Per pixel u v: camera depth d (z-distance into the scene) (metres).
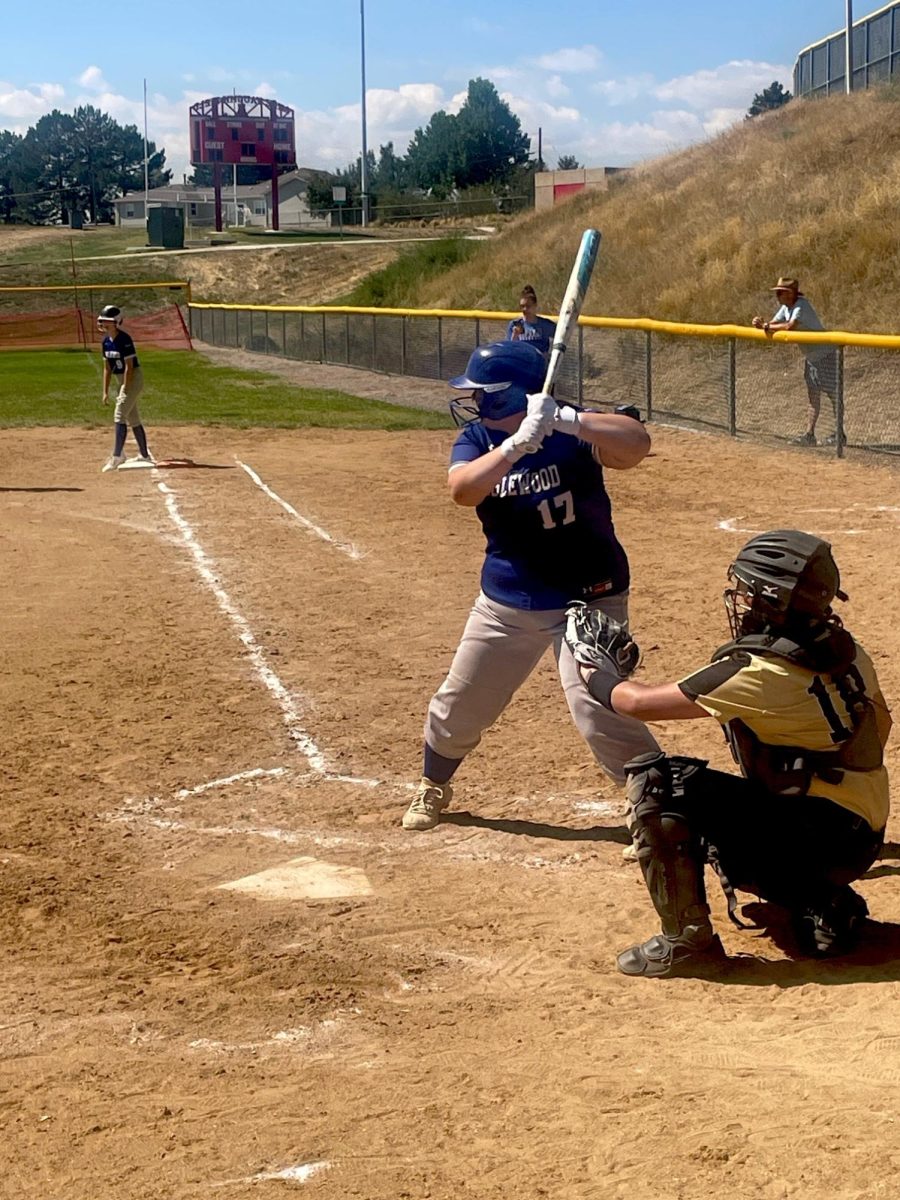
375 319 29.88
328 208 87.56
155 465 15.88
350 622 8.84
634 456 4.68
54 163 141.88
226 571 10.43
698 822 4.04
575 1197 2.75
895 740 6.23
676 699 3.90
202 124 75.06
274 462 16.41
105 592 9.77
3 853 5.31
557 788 5.92
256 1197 2.82
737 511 12.68
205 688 7.46
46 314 49.81
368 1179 2.87
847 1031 3.54
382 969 4.19
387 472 15.60
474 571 10.35
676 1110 3.10
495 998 3.94
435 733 5.39
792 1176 2.76
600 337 22.23
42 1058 3.62
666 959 4.06
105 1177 2.95
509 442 4.59
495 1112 3.16
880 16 39.78
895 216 24.06
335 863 5.17
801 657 3.81
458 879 4.98
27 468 15.91
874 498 13.09
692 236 29.12
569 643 4.17
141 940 4.48
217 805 5.80
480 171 103.00
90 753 6.47
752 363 20.09
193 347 40.62
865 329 21.48
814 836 3.95
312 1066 3.50
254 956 4.32
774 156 31.36
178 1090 3.38
